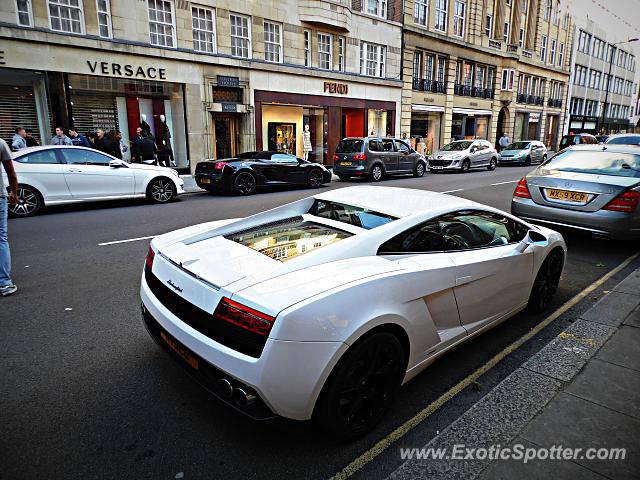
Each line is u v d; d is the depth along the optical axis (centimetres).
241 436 247
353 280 232
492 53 3070
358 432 242
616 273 543
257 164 1235
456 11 2794
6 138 1292
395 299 244
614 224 579
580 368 307
